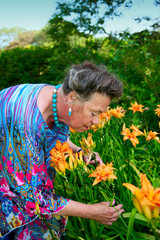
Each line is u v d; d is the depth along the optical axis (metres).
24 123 1.17
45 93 1.24
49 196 1.26
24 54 6.54
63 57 5.36
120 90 1.16
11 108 1.19
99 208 1.25
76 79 1.08
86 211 1.24
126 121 2.88
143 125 3.06
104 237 1.44
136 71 3.64
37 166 1.24
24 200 1.26
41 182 1.25
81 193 1.78
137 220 1.42
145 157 2.12
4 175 1.26
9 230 1.40
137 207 0.83
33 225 1.46
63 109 1.22
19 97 1.21
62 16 5.04
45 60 6.41
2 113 1.20
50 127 1.39
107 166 1.27
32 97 1.22
